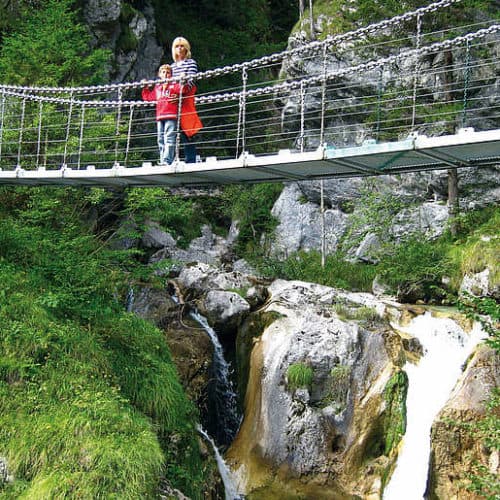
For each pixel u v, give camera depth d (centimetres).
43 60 1230
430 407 897
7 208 1053
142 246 1480
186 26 2000
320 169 670
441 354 964
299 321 1011
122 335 802
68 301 805
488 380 822
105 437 611
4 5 1356
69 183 854
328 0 1650
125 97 1552
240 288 1149
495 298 1046
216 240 1630
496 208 1339
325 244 1532
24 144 1130
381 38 1501
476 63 1402
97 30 1486
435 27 1444
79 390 666
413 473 855
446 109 1392
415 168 655
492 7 1462
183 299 1146
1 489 573
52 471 575
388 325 1011
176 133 765
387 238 1410
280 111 1709
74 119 1175
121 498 561
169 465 700
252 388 1003
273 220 1631
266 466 935
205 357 1020
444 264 1204
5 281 784
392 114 1443
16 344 690
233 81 1948
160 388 755
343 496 884
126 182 809
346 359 948
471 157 595
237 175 718
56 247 895
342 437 916
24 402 639
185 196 1684
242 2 2116
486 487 645
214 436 1015
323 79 675
